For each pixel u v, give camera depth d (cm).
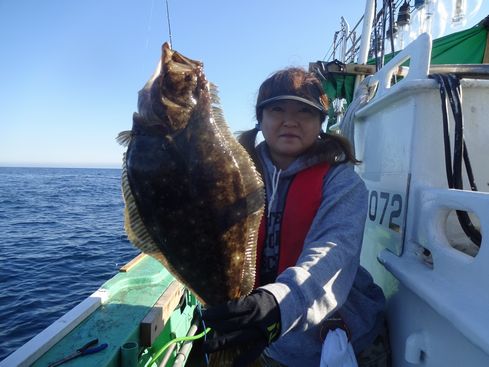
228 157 171
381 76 261
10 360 207
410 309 185
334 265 154
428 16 453
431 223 168
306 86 197
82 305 280
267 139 206
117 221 2400
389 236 221
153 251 178
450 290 144
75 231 2014
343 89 414
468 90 192
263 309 132
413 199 189
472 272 136
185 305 359
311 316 143
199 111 172
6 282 1117
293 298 139
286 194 202
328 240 163
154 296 307
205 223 168
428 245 172
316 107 193
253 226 181
